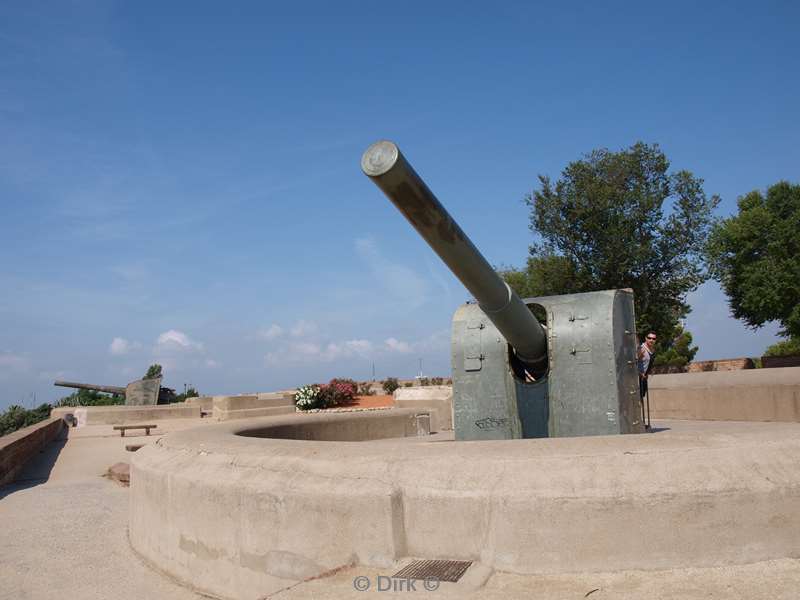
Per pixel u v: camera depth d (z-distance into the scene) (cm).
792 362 2083
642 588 347
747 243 2391
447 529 390
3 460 1010
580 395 666
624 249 2195
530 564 373
